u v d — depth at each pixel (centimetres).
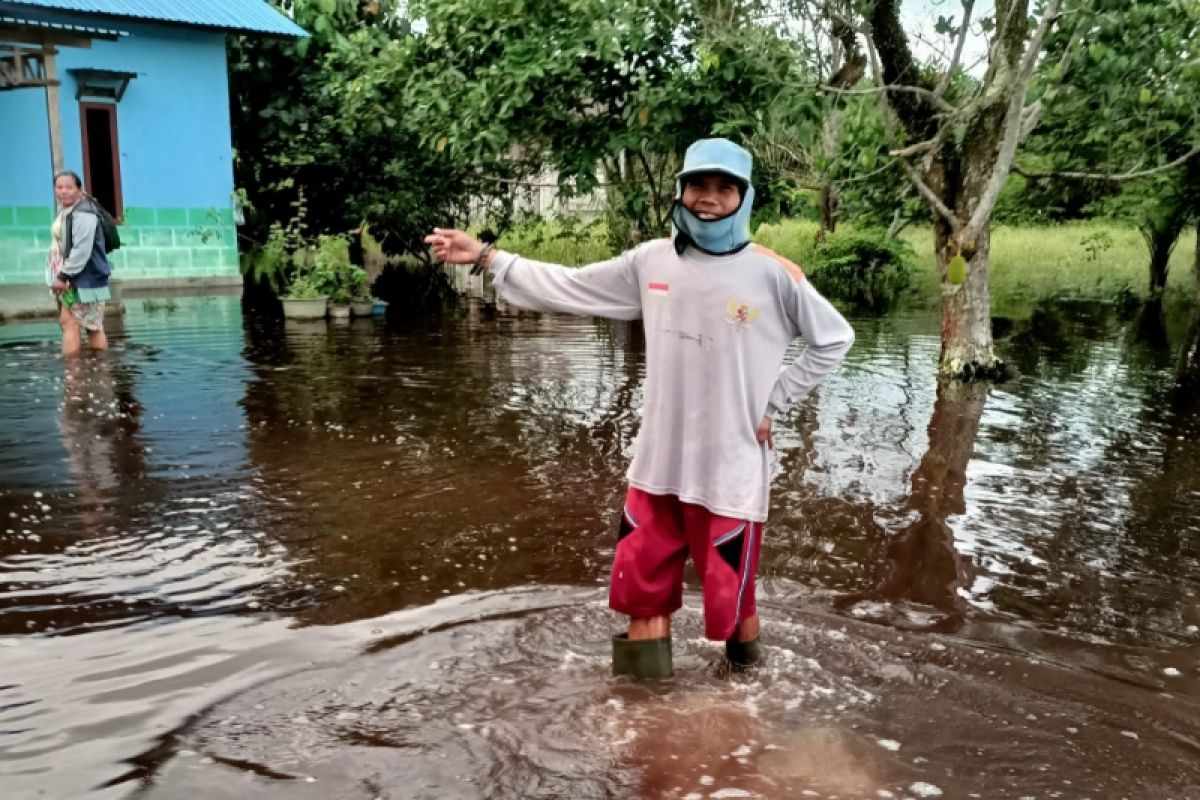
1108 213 1627
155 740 269
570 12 963
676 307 296
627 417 695
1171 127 843
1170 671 325
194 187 1434
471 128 1042
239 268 1516
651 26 959
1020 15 751
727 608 295
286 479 527
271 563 405
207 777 251
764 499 304
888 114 866
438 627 346
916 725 285
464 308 1415
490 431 646
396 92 1381
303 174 1681
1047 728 285
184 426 644
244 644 330
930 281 1856
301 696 295
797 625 352
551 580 392
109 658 317
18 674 305
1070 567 419
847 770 260
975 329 871
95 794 242
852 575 404
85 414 670
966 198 852
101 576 387
